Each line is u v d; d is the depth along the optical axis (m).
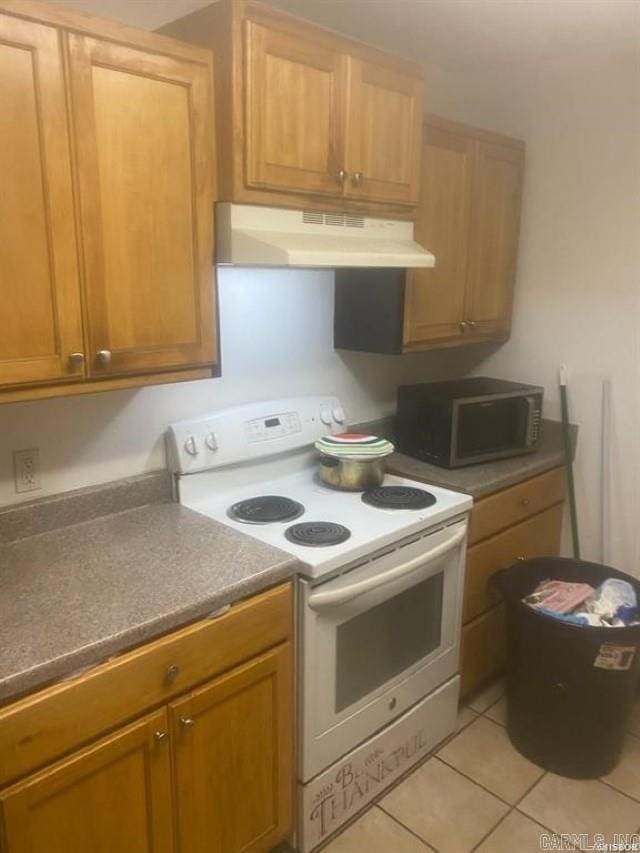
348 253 1.69
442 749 2.18
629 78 2.32
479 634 2.33
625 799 1.97
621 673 1.93
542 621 1.97
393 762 2.00
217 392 2.07
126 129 1.37
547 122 2.55
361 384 2.59
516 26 2.15
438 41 2.30
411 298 2.25
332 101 1.71
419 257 1.89
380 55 1.80
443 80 2.63
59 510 1.73
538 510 2.50
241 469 2.09
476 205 2.42
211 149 1.53
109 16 1.66
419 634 2.02
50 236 1.29
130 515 1.85
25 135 1.23
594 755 2.02
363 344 2.34
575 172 2.51
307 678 1.65
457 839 1.82
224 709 1.48
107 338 1.42
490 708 2.39
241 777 1.56
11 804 1.13
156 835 1.39
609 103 2.38
